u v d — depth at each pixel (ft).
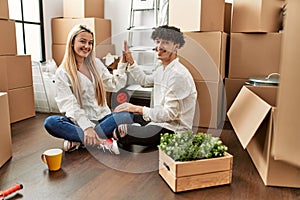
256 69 7.99
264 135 4.54
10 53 7.80
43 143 6.37
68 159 5.51
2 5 7.44
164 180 4.66
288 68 0.95
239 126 4.99
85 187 4.43
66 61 5.90
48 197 4.13
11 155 5.56
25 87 8.39
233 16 8.02
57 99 6.14
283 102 0.98
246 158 5.66
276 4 7.61
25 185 4.46
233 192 4.30
